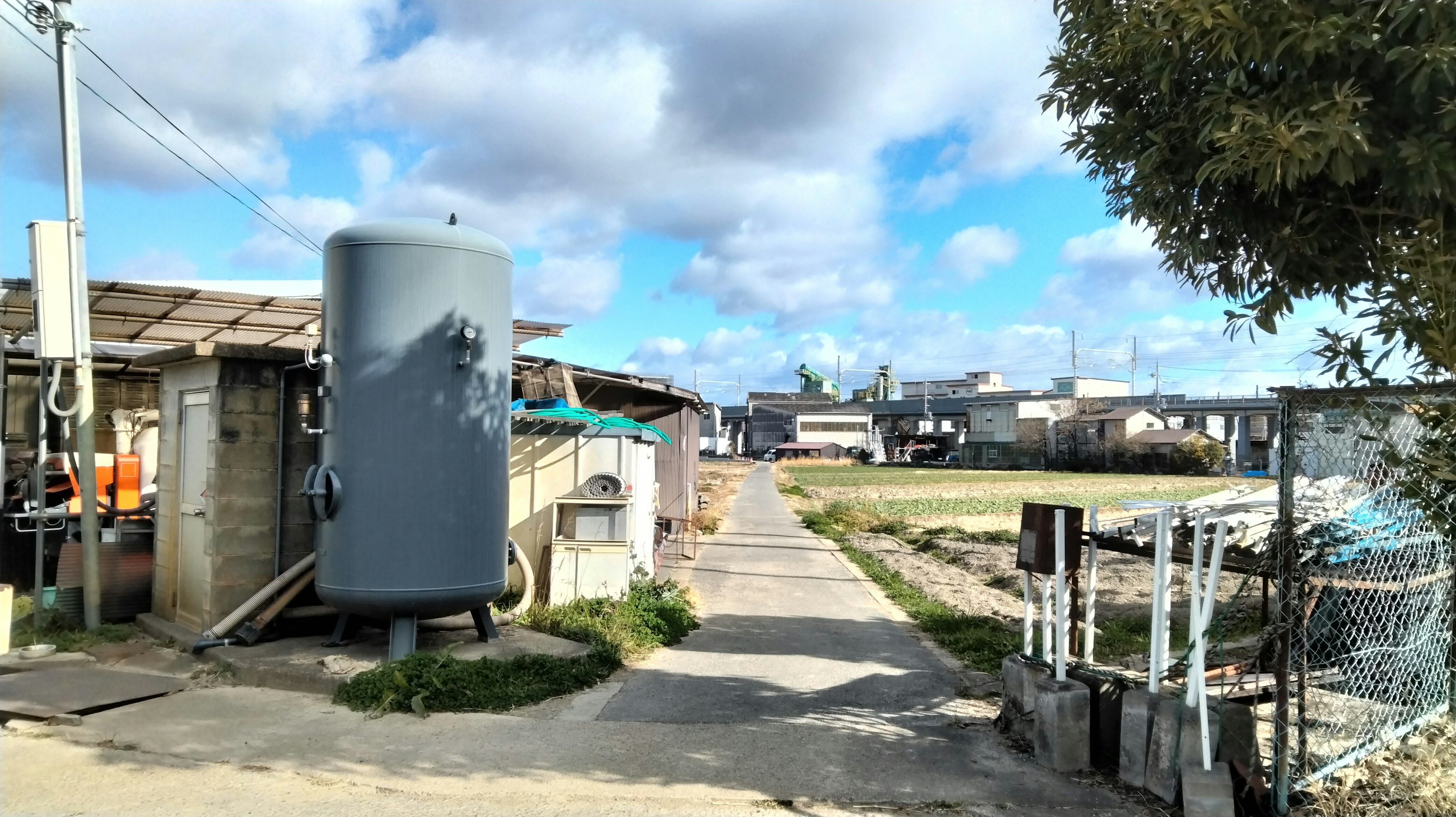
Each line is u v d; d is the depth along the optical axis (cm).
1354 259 454
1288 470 459
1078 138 508
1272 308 477
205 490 789
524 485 1009
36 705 588
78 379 823
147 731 558
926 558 1755
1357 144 384
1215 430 9012
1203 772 459
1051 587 634
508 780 487
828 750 553
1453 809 449
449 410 712
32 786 463
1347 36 384
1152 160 454
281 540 792
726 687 702
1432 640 539
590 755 530
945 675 760
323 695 648
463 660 696
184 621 821
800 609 1103
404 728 571
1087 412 8869
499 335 755
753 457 12306
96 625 827
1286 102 405
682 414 2041
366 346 699
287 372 798
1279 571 464
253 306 1108
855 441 11800
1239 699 543
